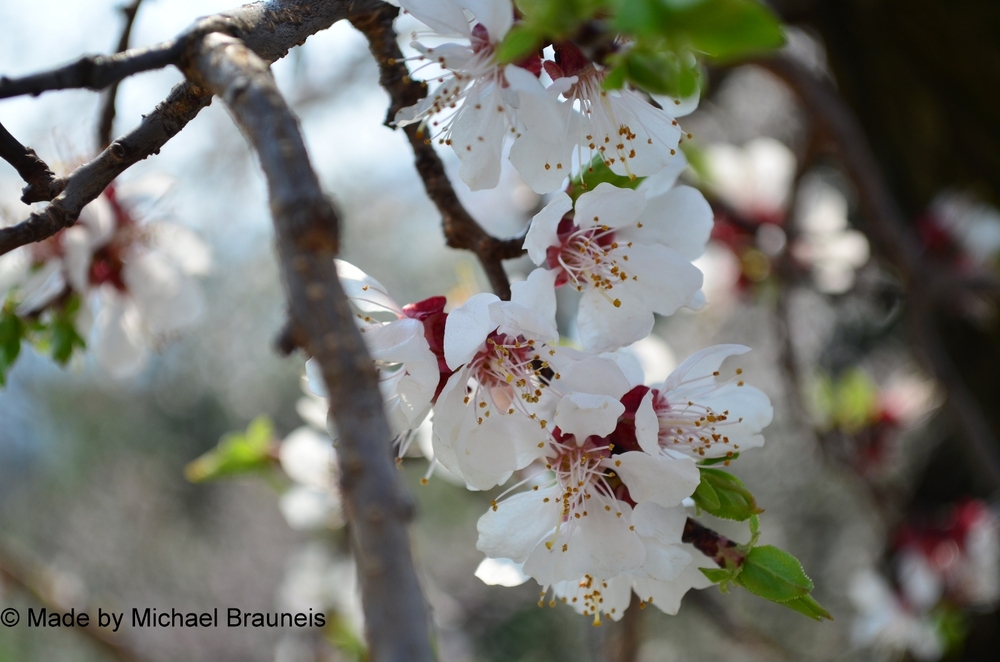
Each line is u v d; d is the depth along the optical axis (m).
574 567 0.33
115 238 0.43
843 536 0.88
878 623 0.64
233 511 1.31
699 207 0.35
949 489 0.67
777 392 0.80
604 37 0.31
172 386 1.27
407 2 0.33
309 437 0.53
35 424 1.31
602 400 0.33
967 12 0.54
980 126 0.57
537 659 1.08
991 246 0.60
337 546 0.62
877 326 0.78
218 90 0.30
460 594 1.12
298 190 0.29
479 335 0.33
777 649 0.58
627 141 0.34
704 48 0.30
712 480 0.34
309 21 0.32
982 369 0.62
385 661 0.27
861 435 0.65
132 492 1.31
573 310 0.48
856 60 0.59
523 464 0.33
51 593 0.58
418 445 0.36
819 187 0.73
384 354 0.33
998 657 0.63
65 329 0.42
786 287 0.67
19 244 0.31
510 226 0.53
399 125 0.34
